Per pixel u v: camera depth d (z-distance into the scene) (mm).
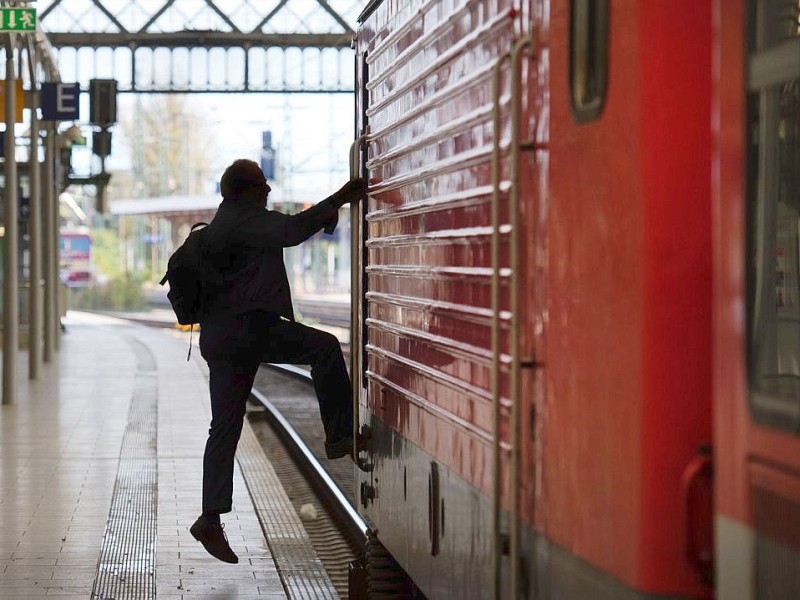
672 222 3701
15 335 22750
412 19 6672
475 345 5422
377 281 7773
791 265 3568
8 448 16719
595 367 4055
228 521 11750
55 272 38969
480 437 5336
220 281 8539
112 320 68438
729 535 3428
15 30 19391
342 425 8672
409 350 6812
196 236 8594
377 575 8312
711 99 3693
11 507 12328
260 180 8656
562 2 4332
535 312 4625
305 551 10578
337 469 17719
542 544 4566
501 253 5035
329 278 93875
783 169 3451
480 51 5340
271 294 8555
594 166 4055
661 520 3713
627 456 3818
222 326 8586
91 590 8992
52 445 17062
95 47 41250
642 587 3738
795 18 3410
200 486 13656
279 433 20938
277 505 12758
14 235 22953
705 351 3705
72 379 28625
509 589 4922
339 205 8125
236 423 8844
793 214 3512
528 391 4707
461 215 5648
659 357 3705
